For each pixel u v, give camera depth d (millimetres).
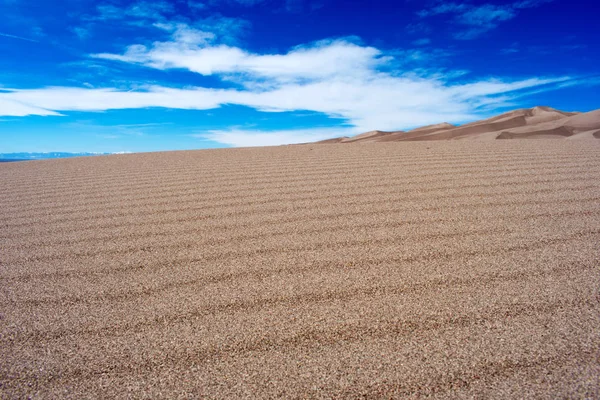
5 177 4820
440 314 1393
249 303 1527
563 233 2100
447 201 2824
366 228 2338
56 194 3652
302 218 2592
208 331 1348
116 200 3322
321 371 1127
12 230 2590
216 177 4180
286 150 6734
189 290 1656
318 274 1758
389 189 3271
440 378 1080
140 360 1206
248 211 2818
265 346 1253
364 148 6441
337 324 1358
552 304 1420
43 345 1299
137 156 6828
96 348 1274
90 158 6852
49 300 1608
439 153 5184
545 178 3375
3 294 1671
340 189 3359
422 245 2033
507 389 1031
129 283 1742
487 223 2316
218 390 1067
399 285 1621
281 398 1030
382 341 1256
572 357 1143
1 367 1192
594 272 1645
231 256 2010
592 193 2830
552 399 991
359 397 1023
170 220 2682
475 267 1749
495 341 1229
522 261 1784
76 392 1079
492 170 3826
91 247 2217
